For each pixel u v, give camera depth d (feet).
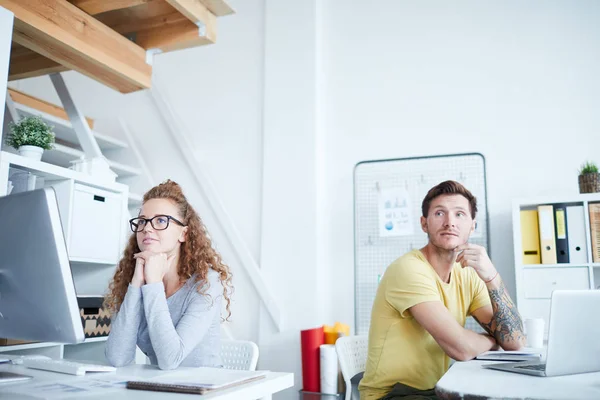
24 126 7.68
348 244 11.18
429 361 5.85
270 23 12.30
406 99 11.25
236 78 12.79
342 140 11.60
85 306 7.95
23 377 3.81
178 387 3.36
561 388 3.51
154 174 13.15
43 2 6.59
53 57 7.34
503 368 4.32
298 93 11.76
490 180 10.38
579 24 10.24
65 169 7.76
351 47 11.86
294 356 10.84
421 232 10.68
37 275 3.55
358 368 7.41
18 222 3.59
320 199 11.41
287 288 11.16
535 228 9.06
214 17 8.10
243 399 3.50
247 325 11.55
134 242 5.95
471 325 10.13
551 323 3.78
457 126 10.78
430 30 11.30
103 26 7.52
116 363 4.76
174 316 5.24
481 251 6.14
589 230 8.71
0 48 6.08
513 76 10.55
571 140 9.98
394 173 11.08
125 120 13.73
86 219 8.17
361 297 10.91
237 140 12.53
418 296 5.68
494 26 10.84
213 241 12.18
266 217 11.62
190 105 13.17
